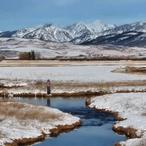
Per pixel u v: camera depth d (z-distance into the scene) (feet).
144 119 113.91
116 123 114.73
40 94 192.13
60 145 92.02
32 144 93.20
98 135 102.78
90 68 326.65
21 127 103.96
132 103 141.08
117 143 87.66
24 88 203.62
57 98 185.68
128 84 212.84
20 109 126.41
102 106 148.87
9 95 192.13
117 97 157.38
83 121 123.44
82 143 93.97
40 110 126.93
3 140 90.02
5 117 112.06
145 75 263.29
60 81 222.69
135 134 98.43
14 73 270.87
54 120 115.55
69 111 144.15
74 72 281.13
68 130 110.11
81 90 197.77
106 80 226.99
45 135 103.04
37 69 311.27
